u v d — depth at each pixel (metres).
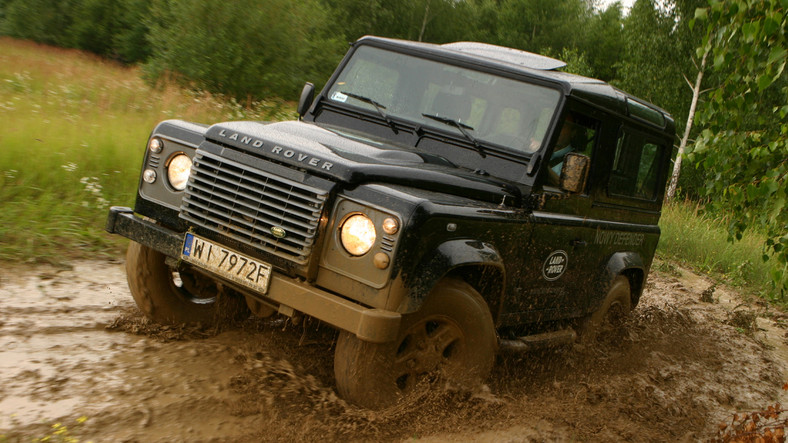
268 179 3.63
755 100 4.72
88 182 7.58
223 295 4.64
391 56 5.03
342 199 3.51
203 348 4.33
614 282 5.86
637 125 5.51
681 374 6.00
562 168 4.31
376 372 3.67
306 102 5.07
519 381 4.89
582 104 4.71
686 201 18.00
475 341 4.08
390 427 3.65
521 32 56.50
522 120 4.55
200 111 12.52
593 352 5.66
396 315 3.38
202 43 18.64
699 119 5.01
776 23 3.98
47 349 4.01
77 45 36.12
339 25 43.69
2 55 20.88
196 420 3.42
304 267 3.51
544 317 4.96
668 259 12.92
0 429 3.06
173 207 4.00
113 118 10.63
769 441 4.12
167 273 4.52
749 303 10.35
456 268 4.02
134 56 33.25
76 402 3.41
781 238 4.84
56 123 9.26
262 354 4.36
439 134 4.62
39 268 5.54
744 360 6.92
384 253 3.40
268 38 19.58
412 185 3.75
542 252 4.62
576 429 4.20
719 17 4.43
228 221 3.72
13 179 7.11
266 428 3.45
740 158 5.13
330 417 3.62
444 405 3.93
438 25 50.03
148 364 3.99
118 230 4.09
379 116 4.80
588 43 56.72
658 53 28.30
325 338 4.73
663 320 7.64
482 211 3.92
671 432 4.58
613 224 5.52
